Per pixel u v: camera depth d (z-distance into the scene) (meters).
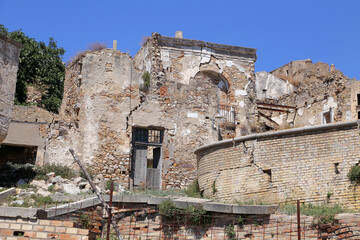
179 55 29.33
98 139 24.70
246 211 14.91
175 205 15.99
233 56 30.28
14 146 24.48
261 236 14.59
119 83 25.67
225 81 30.09
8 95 19.38
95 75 25.42
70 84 27.16
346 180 16.50
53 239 12.88
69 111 26.42
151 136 26.30
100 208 15.95
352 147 16.67
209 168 20.00
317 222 14.01
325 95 34.22
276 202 17.55
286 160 17.73
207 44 29.86
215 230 15.27
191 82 28.52
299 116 36.12
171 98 26.67
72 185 20.30
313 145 17.38
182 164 25.92
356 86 32.41
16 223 13.05
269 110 36.91
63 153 24.00
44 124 24.02
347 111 32.34
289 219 14.41
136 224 16.16
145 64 29.17
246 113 29.48
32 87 32.12
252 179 18.28
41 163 23.41
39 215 13.23
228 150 19.28
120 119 25.23
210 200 18.11
